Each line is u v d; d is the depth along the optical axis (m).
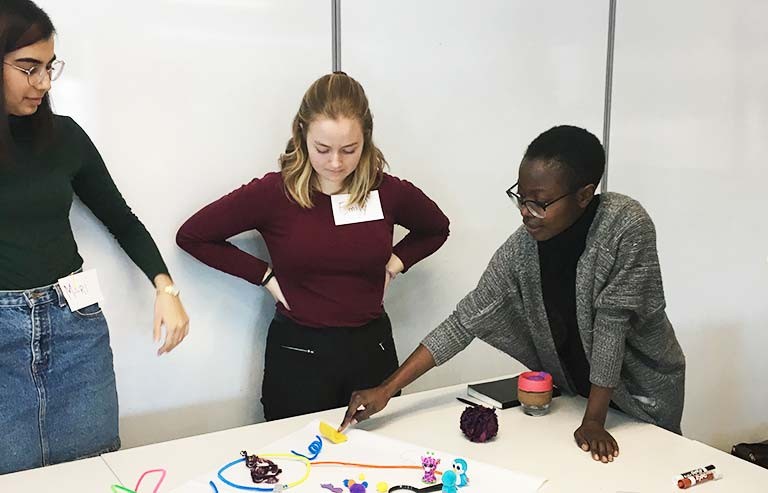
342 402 2.05
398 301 2.47
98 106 1.92
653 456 1.46
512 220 2.65
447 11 2.38
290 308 2.02
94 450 1.74
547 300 1.65
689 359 3.13
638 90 2.81
